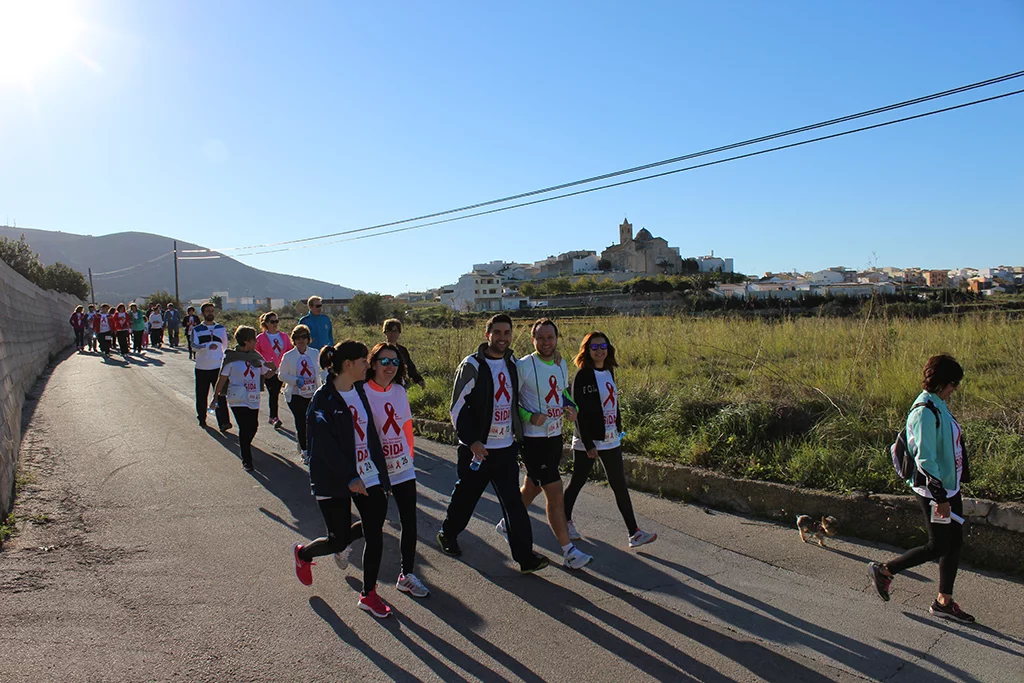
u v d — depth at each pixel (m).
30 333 15.90
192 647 3.92
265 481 7.45
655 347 12.70
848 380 8.07
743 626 4.13
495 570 5.04
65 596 4.61
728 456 6.64
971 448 5.72
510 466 5.01
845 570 4.90
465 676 3.60
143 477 7.58
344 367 4.33
